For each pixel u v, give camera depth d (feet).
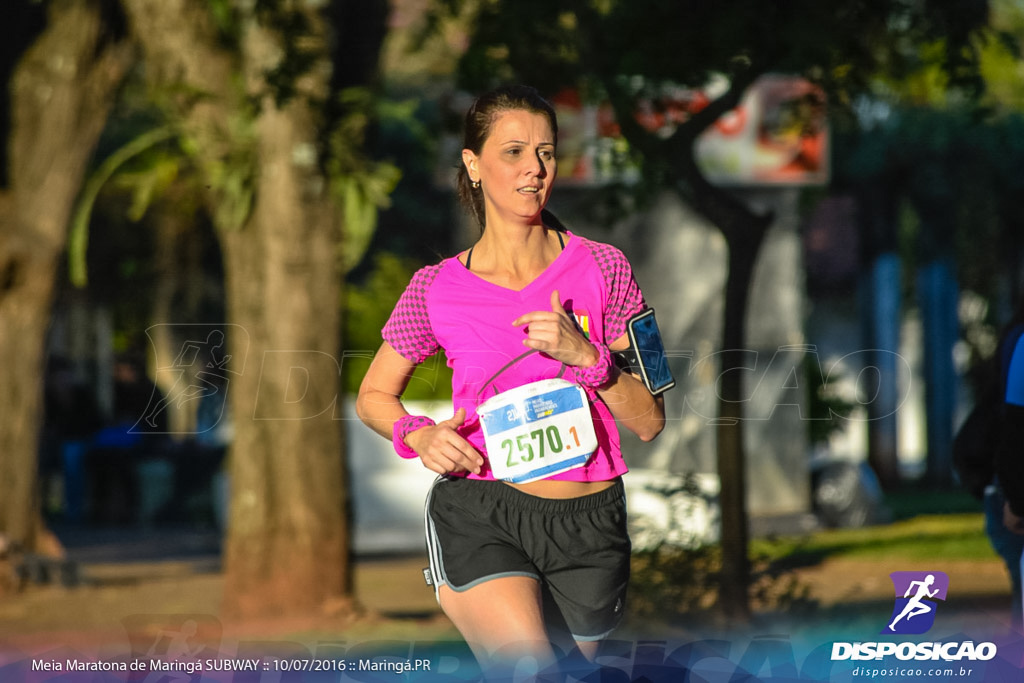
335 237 97.14
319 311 96.12
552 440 37.83
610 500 38.96
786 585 79.66
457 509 38.55
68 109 118.52
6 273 118.73
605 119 94.22
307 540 95.55
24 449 119.44
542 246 39.32
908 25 74.84
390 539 145.59
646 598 73.20
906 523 154.61
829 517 151.12
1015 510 48.67
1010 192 226.79
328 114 96.32
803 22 68.69
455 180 42.34
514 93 38.81
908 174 220.84
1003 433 48.96
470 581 37.47
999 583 93.40
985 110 77.20
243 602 95.25
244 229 96.89
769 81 144.66
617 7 76.38
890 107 203.10
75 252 108.58
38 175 119.03
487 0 79.41
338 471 96.89
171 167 105.81
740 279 77.46
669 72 76.02
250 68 93.91
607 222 92.94
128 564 139.54
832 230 265.75
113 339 222.07
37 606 103.04
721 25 70.23
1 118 129.08
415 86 202.39
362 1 98.84
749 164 145.89
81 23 118.11
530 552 38.17
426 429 39.14
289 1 81.56
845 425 159.43
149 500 197.16
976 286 233.14
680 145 78.02
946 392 232.73
